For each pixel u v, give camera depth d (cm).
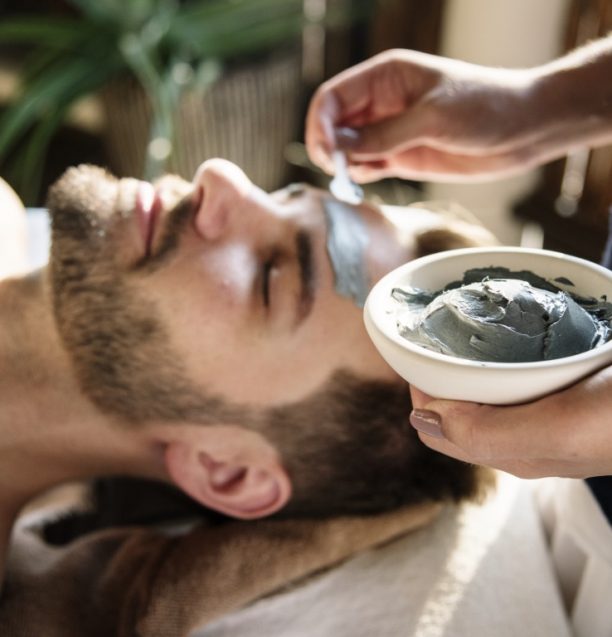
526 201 169
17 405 86
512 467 56
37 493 95
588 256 152
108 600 91
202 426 85
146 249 83
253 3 179
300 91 204
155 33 175
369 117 100
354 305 81
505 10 157
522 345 52
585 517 85
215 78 177
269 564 87
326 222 85
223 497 89
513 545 90
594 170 152
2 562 89
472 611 83
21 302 86
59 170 234
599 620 83
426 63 94
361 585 87
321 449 85
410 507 90
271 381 82
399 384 83
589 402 48
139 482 109
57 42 177
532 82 91
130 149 188
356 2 190
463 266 62
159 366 82
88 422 86
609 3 143
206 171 86
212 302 81
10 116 185
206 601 86
